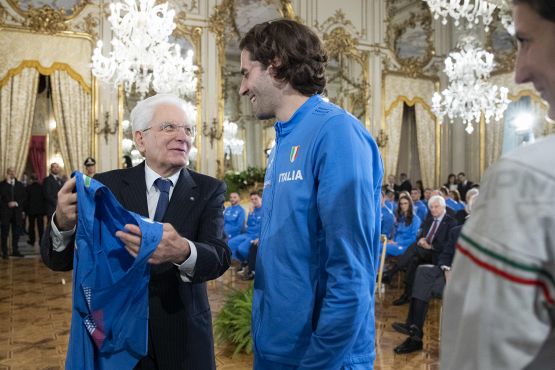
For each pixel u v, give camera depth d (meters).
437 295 4.32
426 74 13.41
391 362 3.90
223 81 10.85
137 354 1.50
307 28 1.40
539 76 0.68
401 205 7.28
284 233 1.30
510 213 0.61
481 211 0.65
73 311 1.48
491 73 13.14
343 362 1.26
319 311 1.28
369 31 12.63
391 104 12.85
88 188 1.42
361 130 1.30
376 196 1.38
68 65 9.76
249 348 3.96
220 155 10.74
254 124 11.16
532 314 0.58
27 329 4.64
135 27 6.89
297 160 1.31
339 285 1.17
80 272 1.41
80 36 9.85
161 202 1.75
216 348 4.12
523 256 0.59
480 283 0.62
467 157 13.77
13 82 9.41
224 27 10.94
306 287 1.27
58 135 9.78
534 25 0.67
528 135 12.38
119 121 10.01
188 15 10.70
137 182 1.77
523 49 0.70
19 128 9.48
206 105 10.75
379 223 1.40
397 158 12.89
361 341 1.30
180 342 1.64
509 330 0.58
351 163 1.21
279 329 1.28
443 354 0.68
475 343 0.61
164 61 8.07
